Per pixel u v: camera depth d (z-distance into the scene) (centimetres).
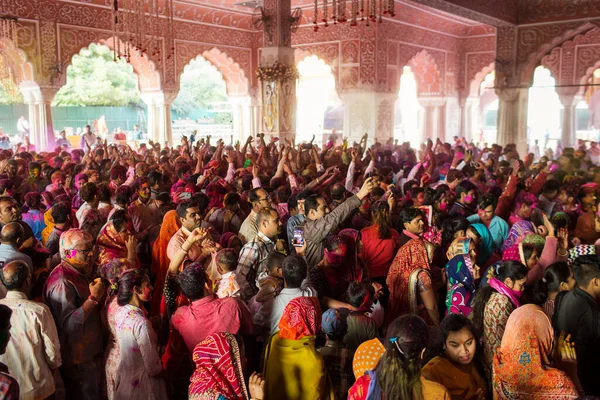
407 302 329
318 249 356
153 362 266
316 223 352
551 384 227
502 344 239
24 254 330
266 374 249
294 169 774
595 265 263
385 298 377
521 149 1470
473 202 487
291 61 1100
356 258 344
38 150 1293
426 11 1638
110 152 1020
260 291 301
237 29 1705
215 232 430
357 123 1627
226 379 218
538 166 834
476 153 1449
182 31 1545
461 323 225
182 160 833
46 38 1260
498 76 1464
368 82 1588
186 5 1501
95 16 1348
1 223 377
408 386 186
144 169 650
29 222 474
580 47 1692
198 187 592
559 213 419
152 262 395
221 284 295
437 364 223
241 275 340
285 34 1089
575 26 1352
